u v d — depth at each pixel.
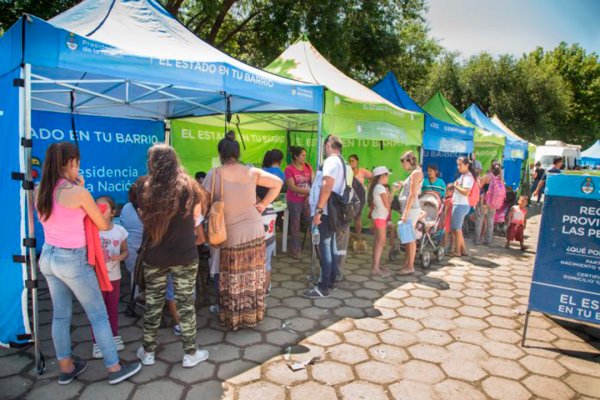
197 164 8.18
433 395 3.00
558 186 3.79
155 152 2.93
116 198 6.79
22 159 2.96
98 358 3.33
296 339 3.82
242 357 3.44
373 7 15.29
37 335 3.05
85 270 2.78
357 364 3.40
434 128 8.13
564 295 3.78
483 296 5.22
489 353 3.69
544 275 3.85
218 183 3.60
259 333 3.91
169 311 4.12
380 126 6.49
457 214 7.32
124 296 4.81
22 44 2.71
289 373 3.22
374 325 4.20
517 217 8.22
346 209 4.78
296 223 6.66
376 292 5.23
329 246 4.87
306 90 5.11
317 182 4.84
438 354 3.63
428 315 4.53
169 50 4.12
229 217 3.67
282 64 7.46
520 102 27.36
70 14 4.28
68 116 6.03
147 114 7.13
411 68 26.53
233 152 3.57
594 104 41.38
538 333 4.15
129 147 6.93
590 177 3.66
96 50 3.04
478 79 27.31
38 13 9.09
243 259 3.77
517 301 5.09
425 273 6.21
